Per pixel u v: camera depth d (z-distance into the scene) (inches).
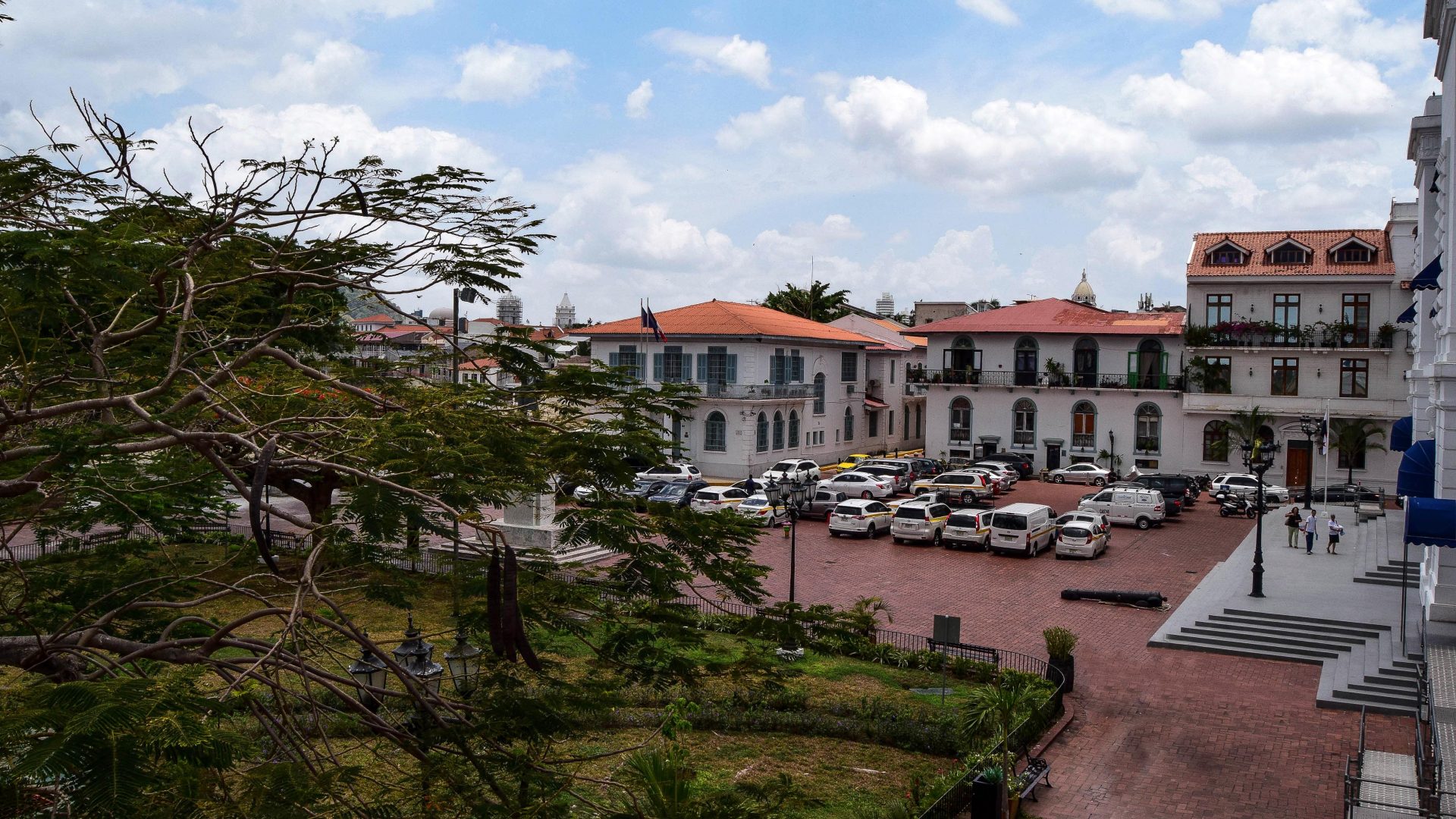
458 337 431.8
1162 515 1640.0
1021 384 2255.2
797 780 610.9
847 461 2297.0
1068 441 2230.6
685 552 339.9
